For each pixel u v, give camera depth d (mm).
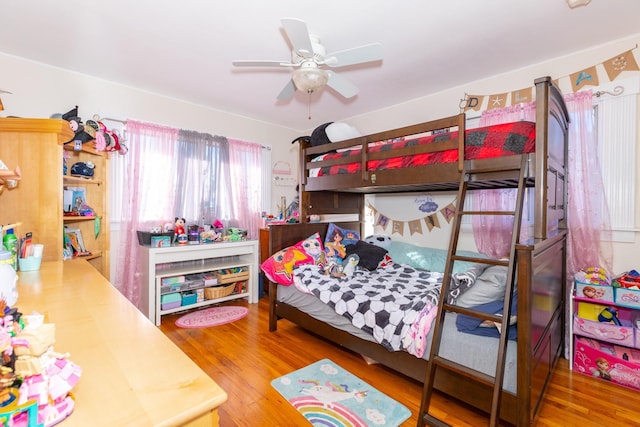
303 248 3021
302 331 2943
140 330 964
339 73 2865
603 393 1956
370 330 2062
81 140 2457
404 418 1714
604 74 2396
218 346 2600
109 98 3096
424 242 3510
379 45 1810
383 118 3857
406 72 2867
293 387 2002
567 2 1898
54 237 2143
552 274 1965
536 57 2605
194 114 3707
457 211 1852
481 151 1928
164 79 3039
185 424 616
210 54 2551
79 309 1146
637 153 2293
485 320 1688
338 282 2555
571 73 2537
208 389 679
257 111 3980
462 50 2488
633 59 2285
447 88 3250
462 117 1955
